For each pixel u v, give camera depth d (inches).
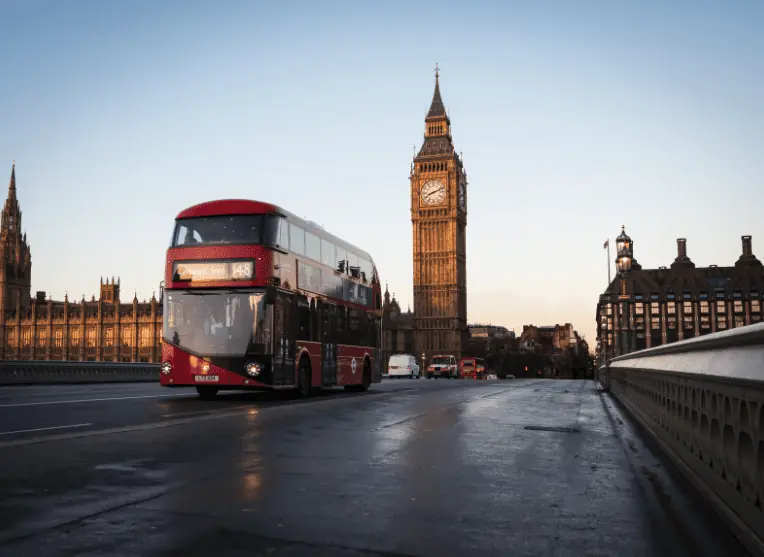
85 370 1350.9
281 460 326.0
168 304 767.7
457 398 845.2
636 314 7244.1
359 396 892.6
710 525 214.5
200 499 240.2
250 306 749.3
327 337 921.5
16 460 311.7
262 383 738.2
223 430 439.5
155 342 5821.9
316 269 896.3
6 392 917.2
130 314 5984.3
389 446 382.3
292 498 244.4
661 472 311.1
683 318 7180.1
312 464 316.8
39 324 6254.9
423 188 6756.9
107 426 461.7
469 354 7121.1
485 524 213.2
